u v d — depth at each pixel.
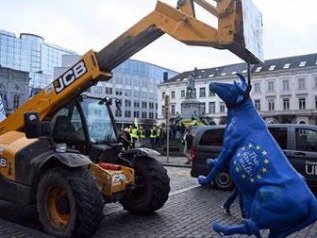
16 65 90.75
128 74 101.31
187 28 5.84
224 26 5.21
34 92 8.73
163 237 6.55
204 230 7.01
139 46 6.77
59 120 7.52
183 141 25.16
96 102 7.98
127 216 7.95
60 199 6.38
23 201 6.84
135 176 7.94
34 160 6.67
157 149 27.73
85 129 7.54
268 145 4.45
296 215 4.09
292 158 10.84
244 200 4.52
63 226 6.26
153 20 6.31
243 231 4.29
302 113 78.31
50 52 96.75
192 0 5.99
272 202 4.11
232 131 4.72
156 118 99.25
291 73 79.81
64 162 6.05
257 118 4.72
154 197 7.80
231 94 4.79
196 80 91.19
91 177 6.30
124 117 99.69
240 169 4.47
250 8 5.22
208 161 5.12
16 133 7.48
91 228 6.07
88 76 6.96
